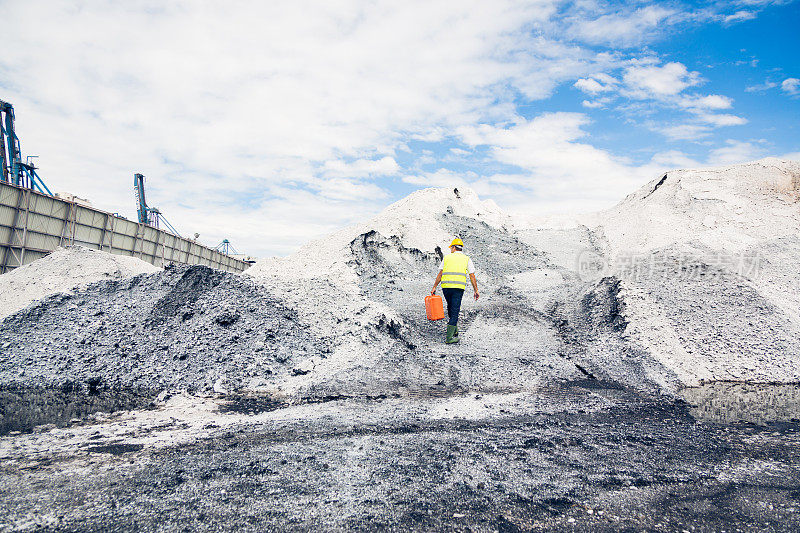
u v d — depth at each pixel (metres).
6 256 17.92
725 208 12.22
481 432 4.11
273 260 12.57
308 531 2.32
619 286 8.97
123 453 3.45
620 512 2.62
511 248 12.88
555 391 5.84
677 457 3.55
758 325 7.67
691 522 2.52
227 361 6.28
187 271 8.42
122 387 5.78
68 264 10.84
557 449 3.67
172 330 6.98
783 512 2.66
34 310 7.41
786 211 11.90
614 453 3.61
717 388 6.12
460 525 2.42
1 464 3.18
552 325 8.35
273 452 3.49
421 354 6.99
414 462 3.31
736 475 3.21
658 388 5.94
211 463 3.24
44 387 5.74
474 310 8.84
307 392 5.58
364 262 11.16
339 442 3.76
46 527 2.32
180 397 5.39
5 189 17.73
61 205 20.58
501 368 6.52
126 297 7.88
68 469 3.10
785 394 5.86
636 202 15.24
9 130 24.11
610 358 6.89
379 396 5.52
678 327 7.72
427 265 11.97
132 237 25.98
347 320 7.63
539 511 2.61
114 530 2.30
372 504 2.64
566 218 15.37
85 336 6.83
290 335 6.94
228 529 2.33
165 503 2.60
